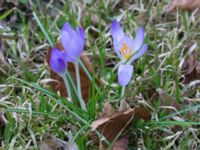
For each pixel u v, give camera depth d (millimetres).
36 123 395
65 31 357
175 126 384
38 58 468
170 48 452
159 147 380
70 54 361
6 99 418
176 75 416
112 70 428
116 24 370
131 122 379
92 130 363
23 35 475
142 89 414
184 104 408
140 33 359
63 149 373
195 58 438
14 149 378
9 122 386
